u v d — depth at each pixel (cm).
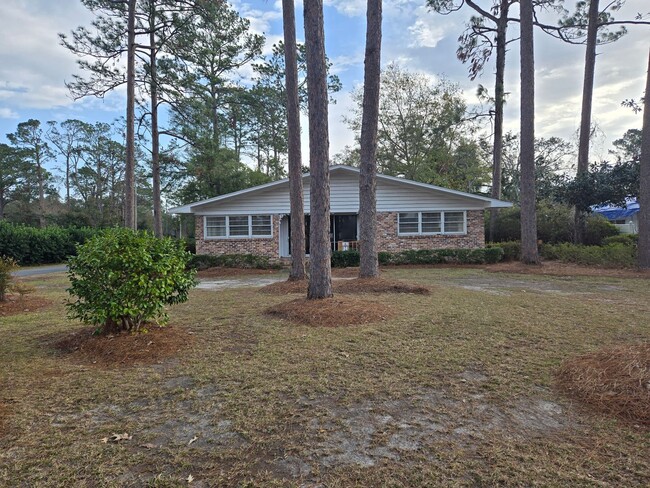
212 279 1304
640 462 241
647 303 739
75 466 244
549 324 573
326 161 718
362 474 232
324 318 597
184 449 261
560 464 240
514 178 3528
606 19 1745
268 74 3145
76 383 375
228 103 2888
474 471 234
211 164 2378
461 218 1759
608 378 343
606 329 544
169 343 480
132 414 313
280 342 497
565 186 1769
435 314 636
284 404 325
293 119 1034
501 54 2067
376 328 554
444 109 2952
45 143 4525
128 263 473
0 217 4016
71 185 4678
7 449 263
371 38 908
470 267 1523
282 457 251
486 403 324
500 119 2117
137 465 244
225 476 233
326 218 713
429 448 259
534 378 374
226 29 2328
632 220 2673
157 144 2141
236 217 1753
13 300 857
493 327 556
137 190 4394
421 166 3003
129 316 502
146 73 1794
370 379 375
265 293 908
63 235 2655
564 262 1503
